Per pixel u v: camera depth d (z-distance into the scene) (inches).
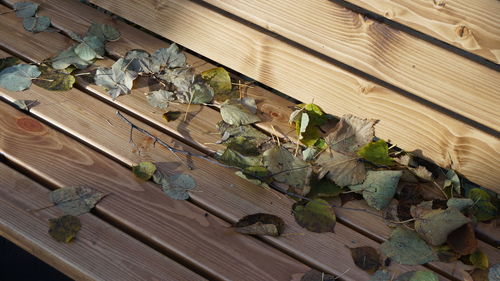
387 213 57.6
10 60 62.4
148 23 65.2
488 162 58.1
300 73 61.3
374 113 60.2
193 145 59.8
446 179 59.4
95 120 59.9
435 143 59.2
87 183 56.6
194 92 61.9
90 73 62.7
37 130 58.8
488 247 56.4
